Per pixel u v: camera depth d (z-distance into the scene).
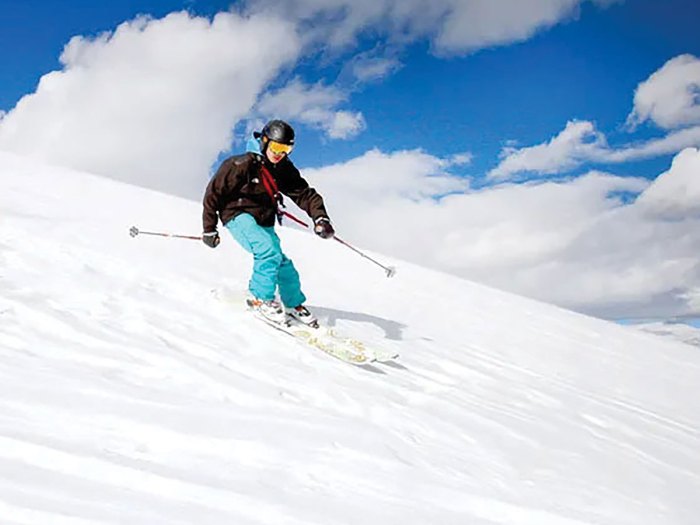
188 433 3.20
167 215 11.23
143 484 2.64
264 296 5.78
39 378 3.49
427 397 4.84
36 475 2.53
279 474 3.03
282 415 3.76
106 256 6.71
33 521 2.21
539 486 3.64
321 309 7.68
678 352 10.06
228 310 5.81
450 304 9.97
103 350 4.27
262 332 5.48
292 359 5.07
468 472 3.61
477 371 6.28
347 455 3.39
